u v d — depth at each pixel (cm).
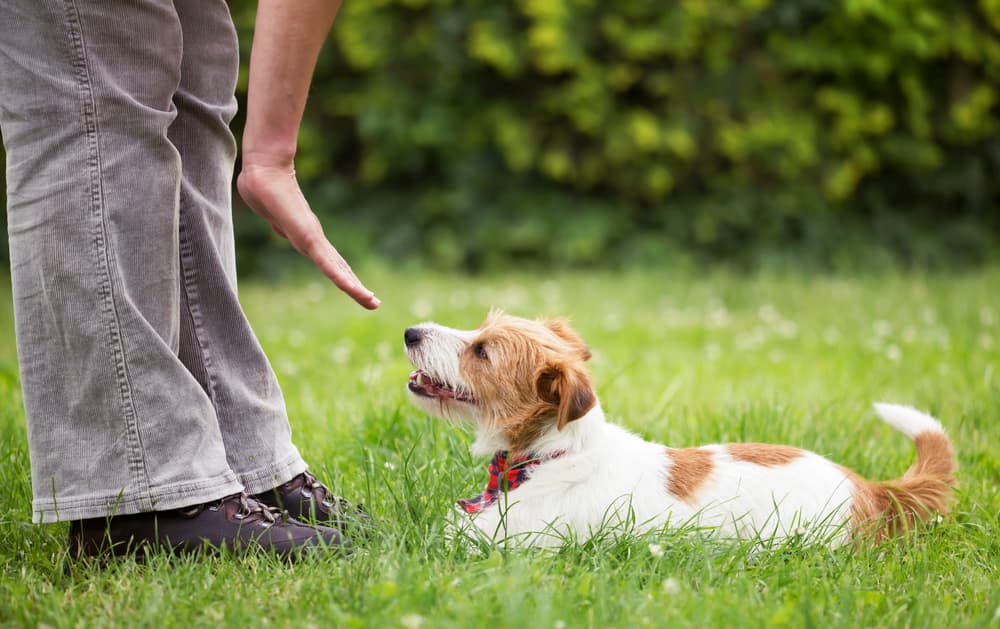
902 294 832
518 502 275
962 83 1105
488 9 1046
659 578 237
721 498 279
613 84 1051
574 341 321
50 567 248
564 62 1022
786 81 1084
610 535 265
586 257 1071
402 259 1086
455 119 1083
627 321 715
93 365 244
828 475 291
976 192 1147
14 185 244
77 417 247
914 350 585
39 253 242
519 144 1063
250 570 244
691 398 468
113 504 246
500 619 203
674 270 1040
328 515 282
